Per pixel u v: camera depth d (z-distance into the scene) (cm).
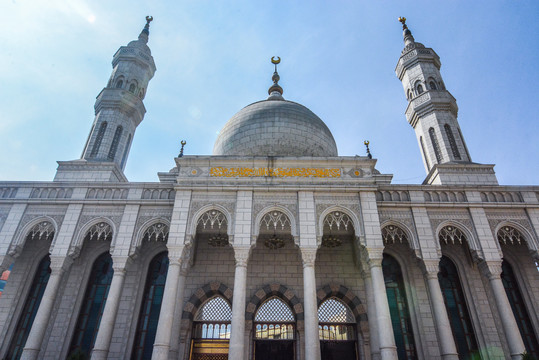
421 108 2814
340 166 1948
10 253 1873
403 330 1953
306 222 1769
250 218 1781
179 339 1850
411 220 1936
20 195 2038
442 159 2602
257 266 2116
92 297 2039
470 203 1981
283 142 2434
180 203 1833
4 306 1962
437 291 1745
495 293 1755
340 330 1992
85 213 1980
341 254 2164
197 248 2166
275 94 3120
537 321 1930
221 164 1961
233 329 1518
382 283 1639
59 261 1834
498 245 1867
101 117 2764
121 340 1884
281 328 1991
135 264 2092
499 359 1817
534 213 1972
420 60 3031
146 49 3225
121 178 2661
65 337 1881
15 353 1886
